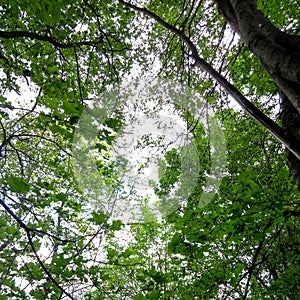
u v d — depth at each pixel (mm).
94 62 5645
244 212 3918
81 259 2971
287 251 6176
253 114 2135
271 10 3811
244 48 5750
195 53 3111
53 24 4035
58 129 2443
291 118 2270
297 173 2295
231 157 6586
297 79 1668
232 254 6035
